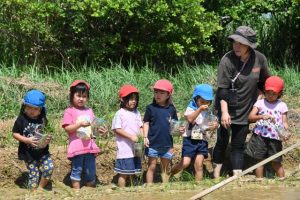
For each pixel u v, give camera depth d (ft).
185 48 39.42
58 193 26.66
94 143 27.68
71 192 26.68
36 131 26.63
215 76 38.32
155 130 27.89
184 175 28.94
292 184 27.71
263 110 28.40
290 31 44.50
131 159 27.55
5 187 27.78
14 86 34.47
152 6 37.68
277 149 28.48
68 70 38.68
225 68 28.19
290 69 41.39
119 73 37.06
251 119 28.40
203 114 28.14
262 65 28.40
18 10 38.47
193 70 39.50
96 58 38.40
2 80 34.68
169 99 28.22
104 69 37.52
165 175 28.22
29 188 26.96
